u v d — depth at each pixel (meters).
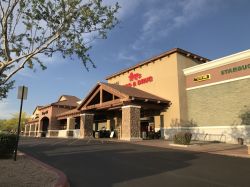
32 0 8.46
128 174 9.41
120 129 31.45
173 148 17.91
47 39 8.77
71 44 9.01
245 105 22.30
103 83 29.17
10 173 8.71
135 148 17.61
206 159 12.95
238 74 23.19
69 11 8.60
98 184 7.98
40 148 17.78
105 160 12.48
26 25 8.62
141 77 31.77
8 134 12.40
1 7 8.13
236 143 22.36
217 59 24.81
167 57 28.80
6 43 8.20
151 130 29.52
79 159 12.79
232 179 8.66
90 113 32.81
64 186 7.30
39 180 7.79
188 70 27.41
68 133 38.72
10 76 8.39
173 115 27.06
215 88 24.89
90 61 9.37
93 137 32.78
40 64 9.29
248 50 22.44
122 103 26.03
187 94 27.55
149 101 26.20
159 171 9.94
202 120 25.64
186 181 8.37
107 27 9.11
